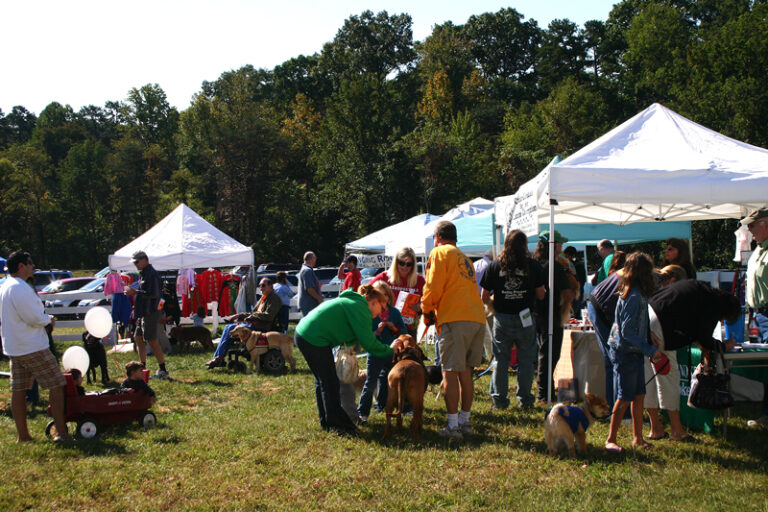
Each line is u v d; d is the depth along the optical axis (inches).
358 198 1924.2
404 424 245.4
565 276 276.8
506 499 167.8
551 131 2085.4
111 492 177.3
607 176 254.1
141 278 368.8
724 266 1188.5
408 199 1918.1
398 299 286.4
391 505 165.2
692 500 164.4
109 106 4350.4
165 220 614.2
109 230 2433.6
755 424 238.4
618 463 195.2
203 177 2263.8
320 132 2236.7
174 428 248.1
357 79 2117.4
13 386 226.5
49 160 3041.3
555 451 204.5
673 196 249.3
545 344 277.3
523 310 259.6
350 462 200.4
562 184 256.7
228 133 2132.1
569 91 2137.1
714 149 268.2
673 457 199.3
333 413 232.5
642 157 267.7
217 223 2137.1
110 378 386.0
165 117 3309.5
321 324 228.2
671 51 2252.7
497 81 3107.8
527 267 256.5
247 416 268.2
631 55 2469.2
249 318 412.5
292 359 393.7
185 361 446.0
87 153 2719.0
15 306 219.9
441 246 229.6
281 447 217.5
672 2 2881.4
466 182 1921.8
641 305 199.9
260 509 165.3
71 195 2439.7
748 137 1385.3
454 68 3036.4
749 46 1581.0
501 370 265.9
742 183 245.8
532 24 3607.3
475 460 199.6
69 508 167.0
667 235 498.9
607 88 2436.0
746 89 1416.1
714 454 201.8
